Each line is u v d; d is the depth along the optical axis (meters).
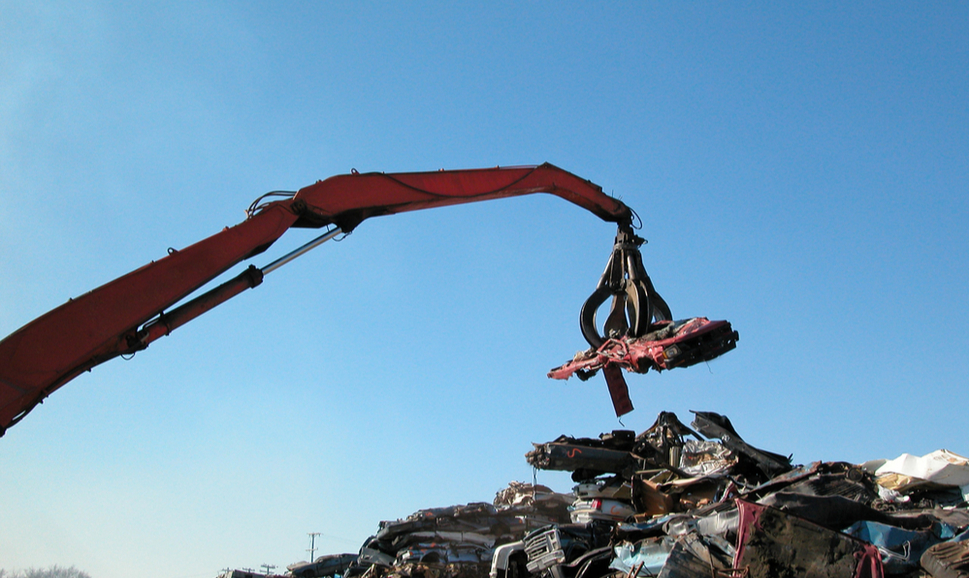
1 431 14.16
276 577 36.72
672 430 21.81
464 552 28.12
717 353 19.86
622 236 23.20
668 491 21.45
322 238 18.25
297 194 17.77
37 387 14.18
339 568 37.31
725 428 21.25
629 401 22.77
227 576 35.69
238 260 16.70
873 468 18.89
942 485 17.16
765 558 12.95
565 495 30.48
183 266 15.88
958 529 13.87
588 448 21.77
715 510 15.39
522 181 21.56
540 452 21.81
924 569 13.10
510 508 29.80
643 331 21.78
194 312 16.17
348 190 18.47
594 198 23.12
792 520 13.12
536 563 19.47
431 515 28.86
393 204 19.19
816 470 17.56
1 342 14.02
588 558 17.72
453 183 20.25
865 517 14.02
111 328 14.92
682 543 14.48
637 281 22.47
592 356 22.80
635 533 16.75
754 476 20.70
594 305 23.03
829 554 12.95
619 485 22.22
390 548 28.83
